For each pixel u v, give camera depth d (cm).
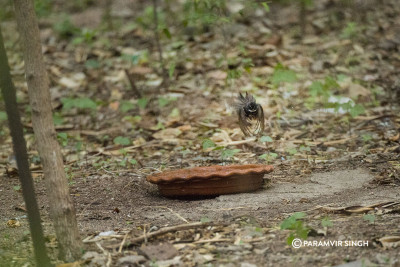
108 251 727
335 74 1555
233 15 1867
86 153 1230
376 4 1989
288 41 1772
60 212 699
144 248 709
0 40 689
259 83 1507
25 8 682
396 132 1223
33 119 691
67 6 2212
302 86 1491
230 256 691
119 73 1670
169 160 1157
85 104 1355
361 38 1756
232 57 1631
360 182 964
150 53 1752
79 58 1786
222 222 788
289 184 975
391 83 1503
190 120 1366
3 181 1081
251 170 916
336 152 1141
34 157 1192
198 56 1684
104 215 866
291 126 1303
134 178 1055
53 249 757
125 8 2144
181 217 830
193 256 696
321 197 898
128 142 1156
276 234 745
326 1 2034
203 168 974
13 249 768
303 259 676
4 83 697
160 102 1393
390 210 813
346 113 1343
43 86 689
